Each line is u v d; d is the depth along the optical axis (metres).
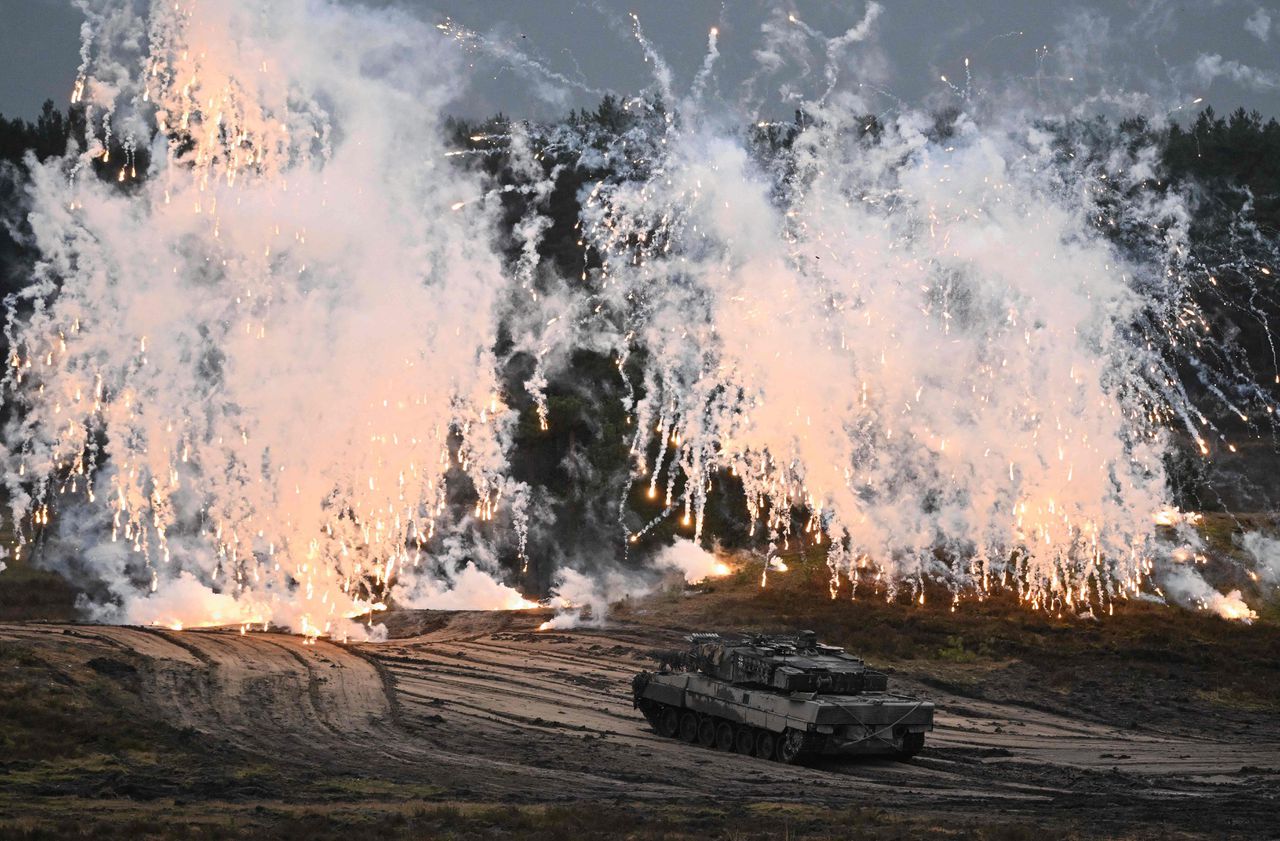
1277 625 187.25
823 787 108.75
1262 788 111.56
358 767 111.94
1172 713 151.75
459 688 152.62
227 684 145.00
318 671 156.38
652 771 114.38
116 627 178.62
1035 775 116.81
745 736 125.31
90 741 116.00
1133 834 86.25
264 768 109.94
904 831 86.25
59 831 83.06
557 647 180.62
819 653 130.50
